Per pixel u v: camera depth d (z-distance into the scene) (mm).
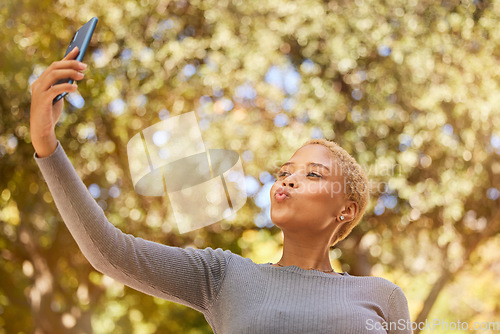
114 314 8930
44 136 1315
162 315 8664
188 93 6332
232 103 6402
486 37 6684
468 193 6676
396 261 7121
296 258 1636
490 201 6848
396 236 6887
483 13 6723
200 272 1540
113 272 1444
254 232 6891
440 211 6805
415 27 6566
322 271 1638
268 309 1467
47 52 6113
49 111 1274
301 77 6480
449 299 7746
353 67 6410
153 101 6273
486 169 6742
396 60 6441
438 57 6613
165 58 6305
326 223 1627
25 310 7770
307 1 6453
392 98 6555
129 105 6234
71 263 7113
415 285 7215
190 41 6355
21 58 6086
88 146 6191
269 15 6473
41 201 6566
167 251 1534
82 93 6066
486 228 6887
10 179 6316
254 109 6430
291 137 6336
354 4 6527
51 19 6160
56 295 7129
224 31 6375
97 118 6184
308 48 6457
